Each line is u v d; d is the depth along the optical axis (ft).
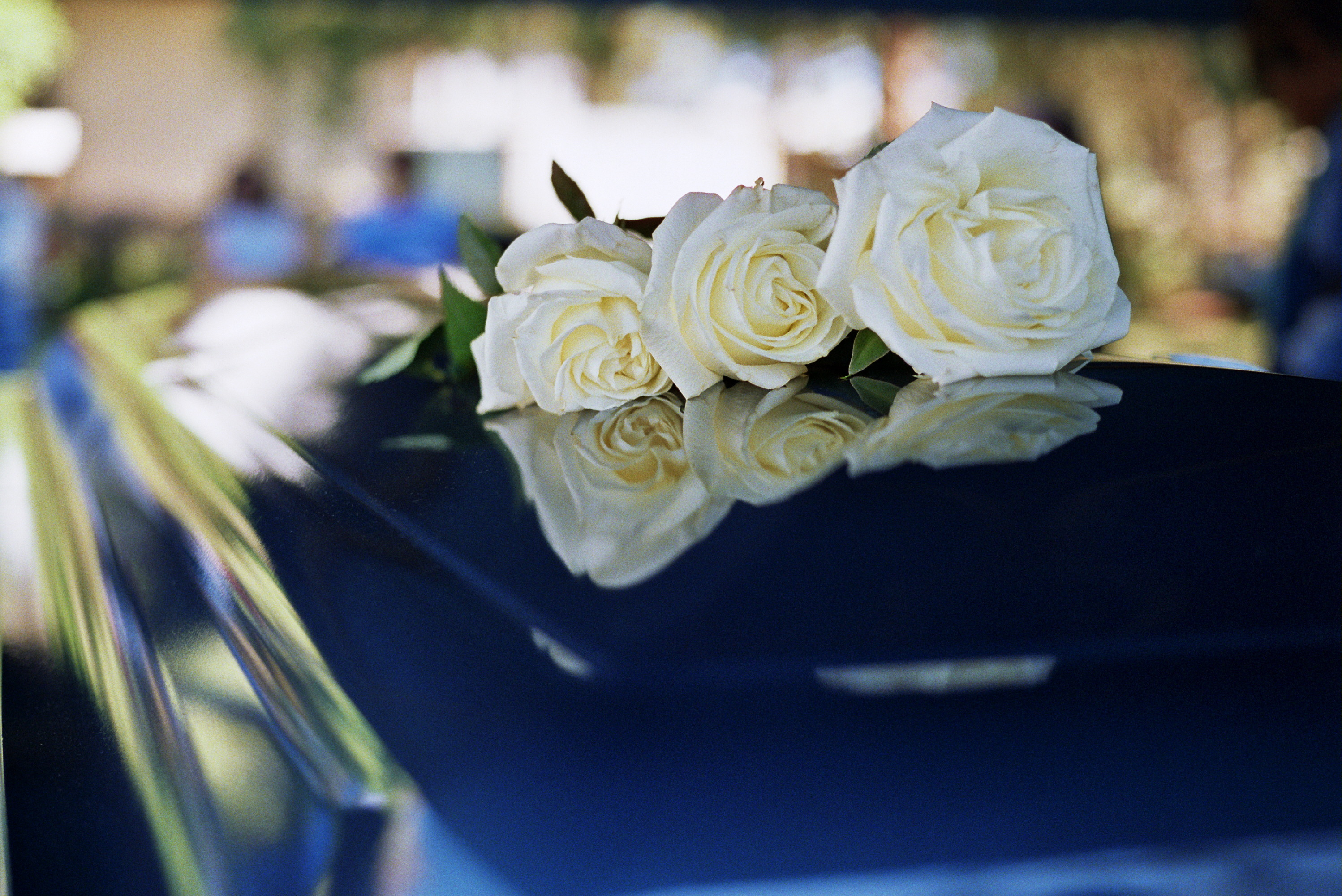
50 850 1.47
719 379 2.01
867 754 1.33
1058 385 1.91
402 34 25.55
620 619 1.45
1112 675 1.38
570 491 1.70
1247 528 1.52
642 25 26.40
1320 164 5.28
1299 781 1.27
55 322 15.17
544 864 1.22
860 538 1.53
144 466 2.35
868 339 2.00
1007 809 1.25
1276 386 1.88
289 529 1.77
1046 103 10.58
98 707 1.68
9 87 22.82
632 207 13.65
